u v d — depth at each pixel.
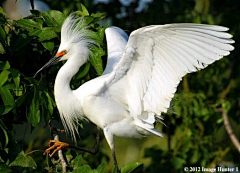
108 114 10.30
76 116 10.61
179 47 9.33
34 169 9.97
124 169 9.50
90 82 10.32
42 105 9.59
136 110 10.04
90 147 15.51
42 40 9.89
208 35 9.05
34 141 15.05
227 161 16.38
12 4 17.86
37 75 10.29
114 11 16.92
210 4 17.59
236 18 17.03
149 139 19.69
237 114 16.75
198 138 15.91
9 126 10.29
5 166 9.11
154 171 15.70
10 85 9.40
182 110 15.62
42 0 15.59
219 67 17.00
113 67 10.62
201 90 16.77
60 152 10.02
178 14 16.61
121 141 20.08
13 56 10.19
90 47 10.47
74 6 14.96
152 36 9.38
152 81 9.75
